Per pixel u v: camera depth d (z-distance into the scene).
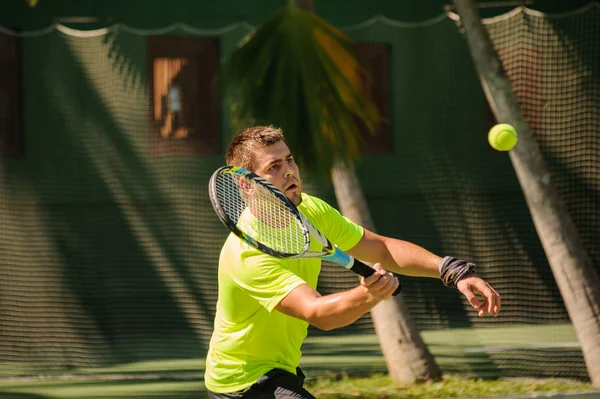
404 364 20.97
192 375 23.72
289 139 19.45
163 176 32.38
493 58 20.67
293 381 9.26
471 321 31.14
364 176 32.78
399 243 9.88
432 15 33.38
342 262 8.21
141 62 32.38
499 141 15.39
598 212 30.94
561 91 31.23
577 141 31.14
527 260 31.86
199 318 31.83
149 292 32.12
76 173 32.38
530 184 20.66
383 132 32.84
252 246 8.52
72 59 32.56
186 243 32.22
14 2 32.69
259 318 9.04
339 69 19.80
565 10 33.44
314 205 9.83
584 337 20.33
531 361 23.48
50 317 31.45
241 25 32.50
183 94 32.44
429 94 33.06
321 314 8.15
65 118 32.44
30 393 21.56
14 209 31.91
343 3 33.50
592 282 20.39
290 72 19.55
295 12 19.89
